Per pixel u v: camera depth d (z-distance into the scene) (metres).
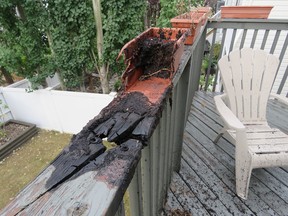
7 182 2.95
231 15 2.48
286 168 1.58
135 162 0.39
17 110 4.19
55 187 0.33
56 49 3.67
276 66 1.74
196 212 1.27
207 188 1.43
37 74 3.88
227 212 1.28
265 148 1.33
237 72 1.74
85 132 0.45
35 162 3.32
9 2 3.09
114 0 3.22
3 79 5.25
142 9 3.52
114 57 3.60
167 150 1.02
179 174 1.55
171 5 3.23
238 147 1.29
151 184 0.78
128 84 0.67
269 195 1.38
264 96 1.76
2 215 0.29
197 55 1.95
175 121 1.13
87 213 0.29
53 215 0.29
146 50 0.73
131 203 0.67
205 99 2.71
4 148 3.44
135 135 0.44
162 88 0.68
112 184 0.33
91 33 3.56
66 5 3.25
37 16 3.35
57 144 3.74
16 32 3.49
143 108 0.54
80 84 4.24
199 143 1.89
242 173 1.31
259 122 1.73
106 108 0.54
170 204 1.32
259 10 2.35
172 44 0.72
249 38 3.86
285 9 3.62
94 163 0.37
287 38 2.27
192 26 1.19
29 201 0.31
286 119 2.17
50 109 3.88
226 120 1.34
